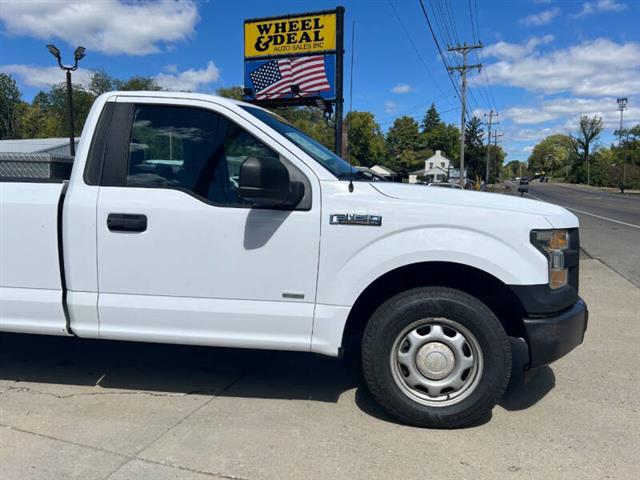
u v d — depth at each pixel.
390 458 3.13
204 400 3.94
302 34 12.80
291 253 3.49
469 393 3.44
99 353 4.93
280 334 3.55
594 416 3.72
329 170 3.59
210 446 3.25
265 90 13.40
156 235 3.58
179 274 3.59
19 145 19.36
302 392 4.10
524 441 3.35
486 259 3.34
